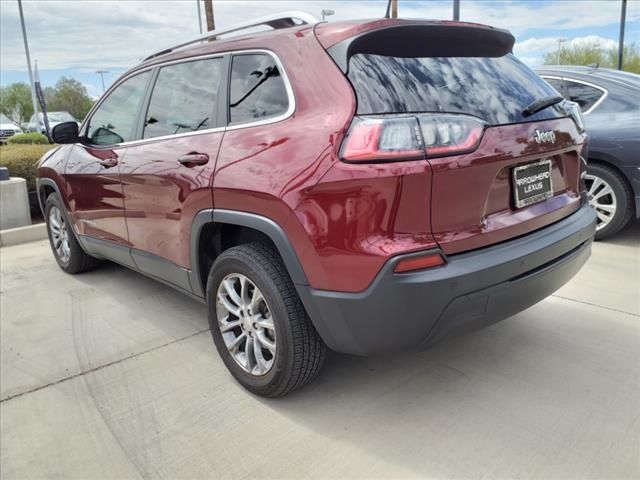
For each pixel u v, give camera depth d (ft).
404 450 7.04
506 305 7.09
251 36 8.60
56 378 9.34
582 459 6.71
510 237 7.23
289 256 7.07
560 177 8.50
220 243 9.08
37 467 7.11
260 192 7.23
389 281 6.30
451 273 6.39
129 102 11.36
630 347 9.40
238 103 8.36
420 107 6.73
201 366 9.53
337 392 8.44
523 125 7.38
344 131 6.52
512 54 8.80
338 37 7.16
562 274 7.91
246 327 8.32
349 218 6.41
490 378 8.62
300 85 7.34
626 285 12.19
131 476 6.86
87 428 7.88
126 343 10.57
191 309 12.20
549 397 8.03
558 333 10.02
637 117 14.48
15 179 20.90
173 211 9.34
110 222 11.85
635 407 7.70
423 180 6.23
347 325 6.79
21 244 19.22
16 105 163.94
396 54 7.22
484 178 6.75
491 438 7.18
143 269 11.34
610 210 15.16
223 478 6.74
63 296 13.39
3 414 8.32
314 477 6.67
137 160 10.30
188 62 9.75
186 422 7.90
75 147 13.15
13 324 11.74
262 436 7.49
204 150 8.52
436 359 9.29
